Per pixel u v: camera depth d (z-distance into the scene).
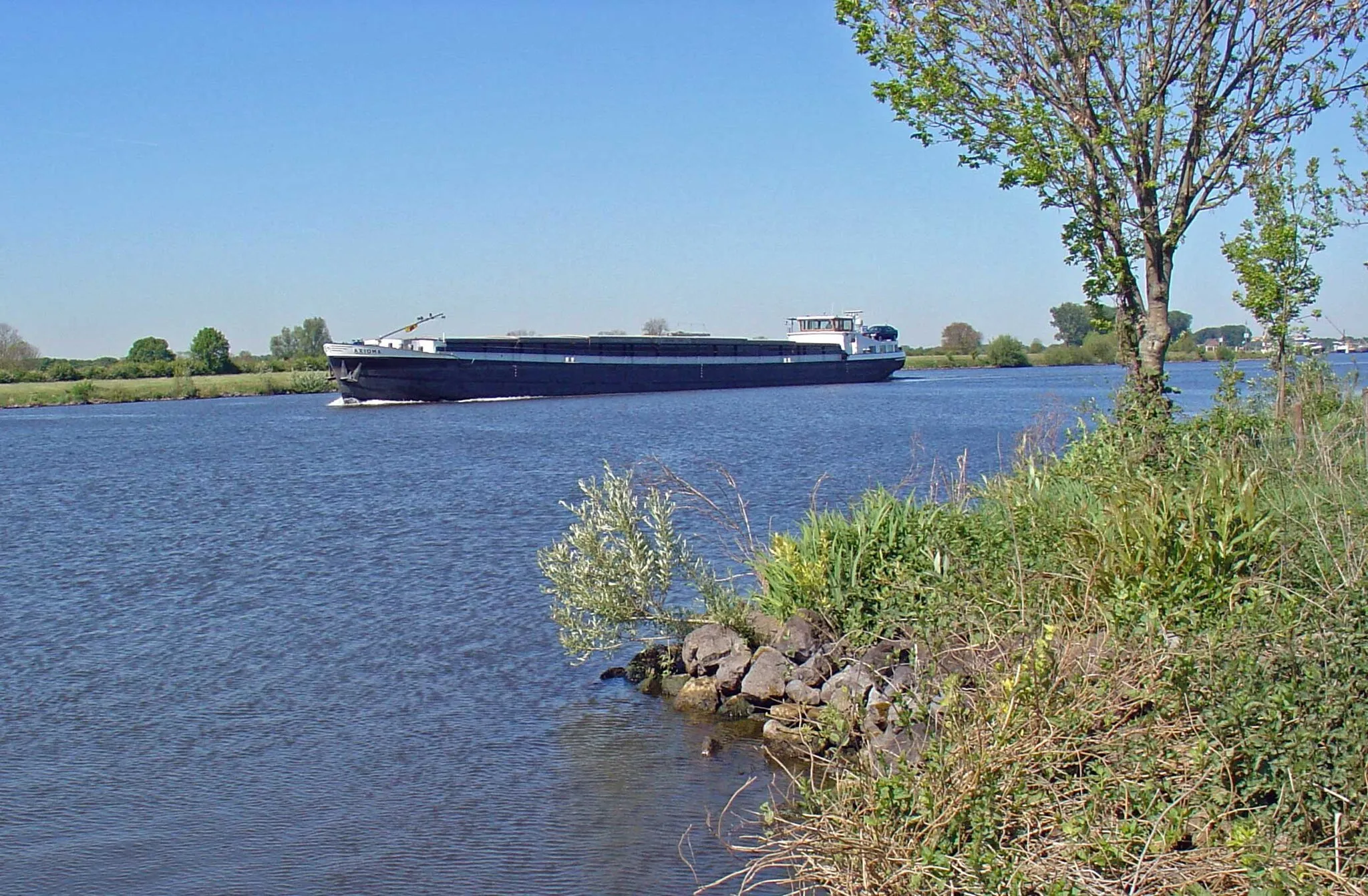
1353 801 6.47
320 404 101.50
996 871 6.43
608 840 8.84
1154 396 15.74
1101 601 9.79
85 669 14.09
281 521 28.22
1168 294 16.11
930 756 7.39
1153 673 7.83
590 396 98.75
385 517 28.36
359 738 11.30
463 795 9.83
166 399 124.62
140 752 11.03
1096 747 7.34
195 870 8.56
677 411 76.69
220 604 17.86
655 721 11.54
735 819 9.14
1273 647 7.57
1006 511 11.77
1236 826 6.43
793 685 11.38
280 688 13.05
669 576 13.34
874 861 6.85
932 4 15.70
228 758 10.84
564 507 29.03
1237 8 15.09
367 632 15.57
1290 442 15.49
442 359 91.00
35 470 47.50
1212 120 15.54
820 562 12.63
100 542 25.52
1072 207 16.31
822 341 122.12
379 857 8.68
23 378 160.25
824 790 8.05
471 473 39.75
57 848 8.98
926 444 45.47
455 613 16.53
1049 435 17.67
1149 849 6.55
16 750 11.15
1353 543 8.92
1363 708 6.79
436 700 12.47
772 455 42.31
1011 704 7.39
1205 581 9.89
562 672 13.35
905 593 11.52
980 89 16.16
